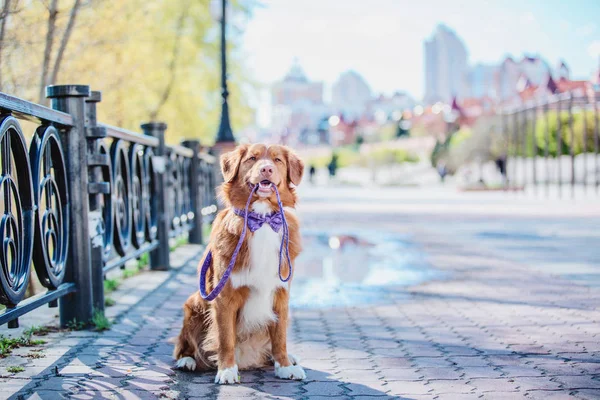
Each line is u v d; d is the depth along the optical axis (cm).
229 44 2200
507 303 622
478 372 397
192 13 1983
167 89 1836
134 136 698
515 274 797
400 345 468
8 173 382
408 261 942
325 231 1422
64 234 486
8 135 380
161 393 353
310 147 12781
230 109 2314
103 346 455
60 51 809
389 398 350
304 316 581
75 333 493
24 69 875
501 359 426
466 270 840
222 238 386
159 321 542
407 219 1705
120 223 659
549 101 2478
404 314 582
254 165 387
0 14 665
